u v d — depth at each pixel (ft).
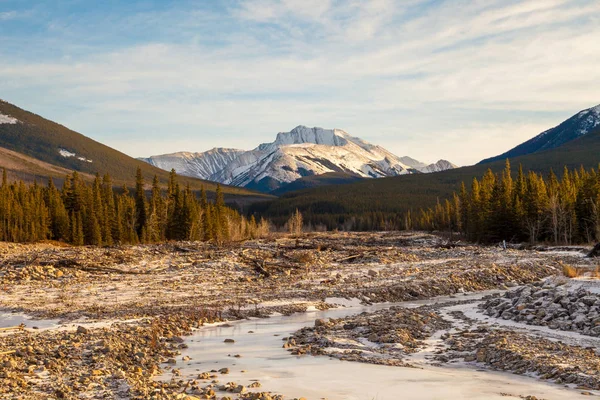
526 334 71.72
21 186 390.21
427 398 42.39
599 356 57.31
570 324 76.18
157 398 39.52
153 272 157.89
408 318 84.12
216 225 365.61
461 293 134.41
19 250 239.09
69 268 155.74
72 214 323.16
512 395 43.24
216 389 44.93
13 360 54.08
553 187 334.85
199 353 64.13
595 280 93.81
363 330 76.38
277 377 50.29
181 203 358.02
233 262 175.11
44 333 75.66
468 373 52.21
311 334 75.66
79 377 48.49
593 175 308.60
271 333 79.20
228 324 88.63
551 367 51.65
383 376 50.57
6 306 104.01
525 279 154.71
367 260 195.52
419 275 150.71
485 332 74.54
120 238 331.98
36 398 41.11
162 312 96.78
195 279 145.69
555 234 281.95
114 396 41.86
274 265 171.83
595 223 277.85
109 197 352.90
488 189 354.13
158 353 63.31
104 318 90.22
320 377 50.14
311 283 139.23
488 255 215.10
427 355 61.82
